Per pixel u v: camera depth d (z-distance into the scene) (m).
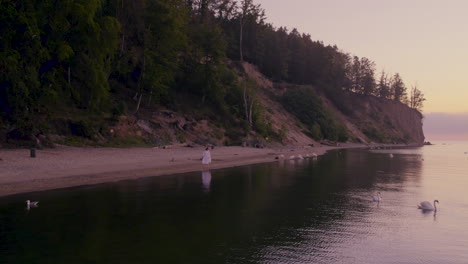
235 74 83.00
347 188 25.53
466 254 11.84
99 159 35.38
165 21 62.41
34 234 13.03
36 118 42.44
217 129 67.38
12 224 14.23
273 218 16.19
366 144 123.94
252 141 69.38
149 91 61.22
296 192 23.30
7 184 21.80
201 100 74.19
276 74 121.25
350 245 12.61
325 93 138.50
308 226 14.94
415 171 39.03
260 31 118.19
